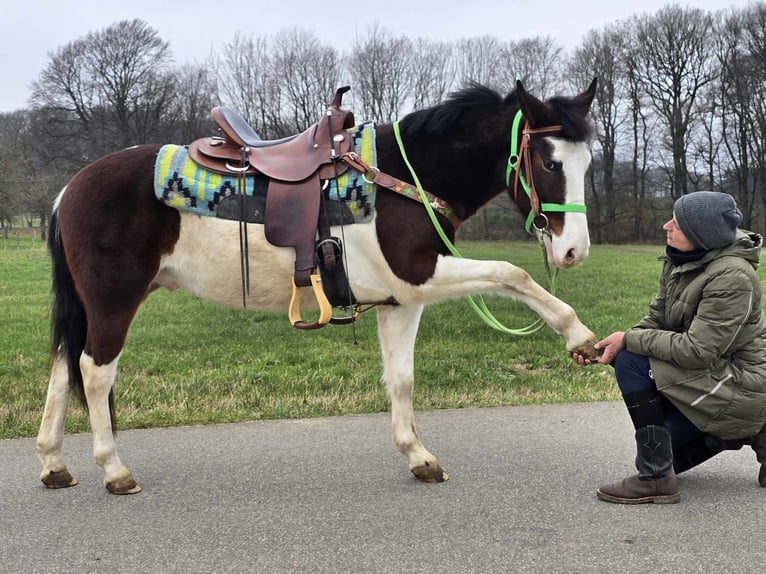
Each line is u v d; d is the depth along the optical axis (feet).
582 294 41.32
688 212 9.87
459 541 9.32
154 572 8.64
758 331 10.19
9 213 102.68
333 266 10.84
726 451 12.94
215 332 29.04
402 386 11.71
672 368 10.06
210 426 15.24
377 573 8.52
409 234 10.71
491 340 26.27
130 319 11.29
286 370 21.54
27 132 121.60
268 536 9.60
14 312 35.88
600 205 135.54
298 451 13.44
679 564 8.55
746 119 126.82
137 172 11.28
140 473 12.32
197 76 120.98
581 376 20.26
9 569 8.74
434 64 122.52
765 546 9.01
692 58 127.13
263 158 11.35
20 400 17.65
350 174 10.96
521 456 12.87
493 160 11.26
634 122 134.41
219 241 11.19
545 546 9.12
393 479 11.82
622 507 10.36
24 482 11.90
